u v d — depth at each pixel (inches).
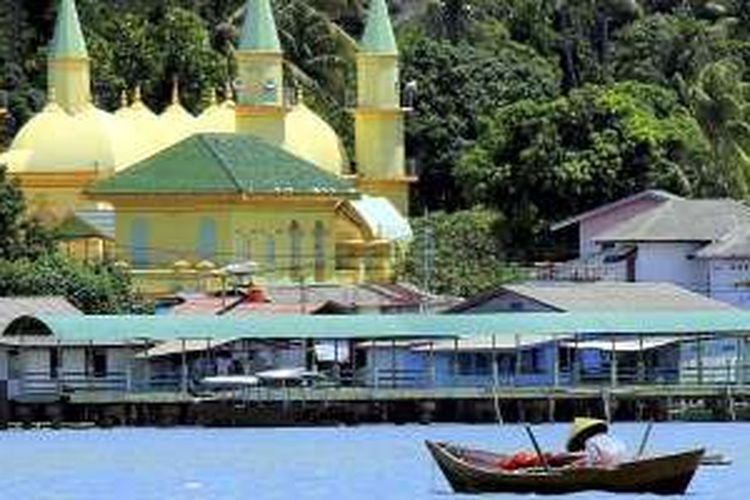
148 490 7416.3
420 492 7229.3
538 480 6820.9
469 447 7746.1
